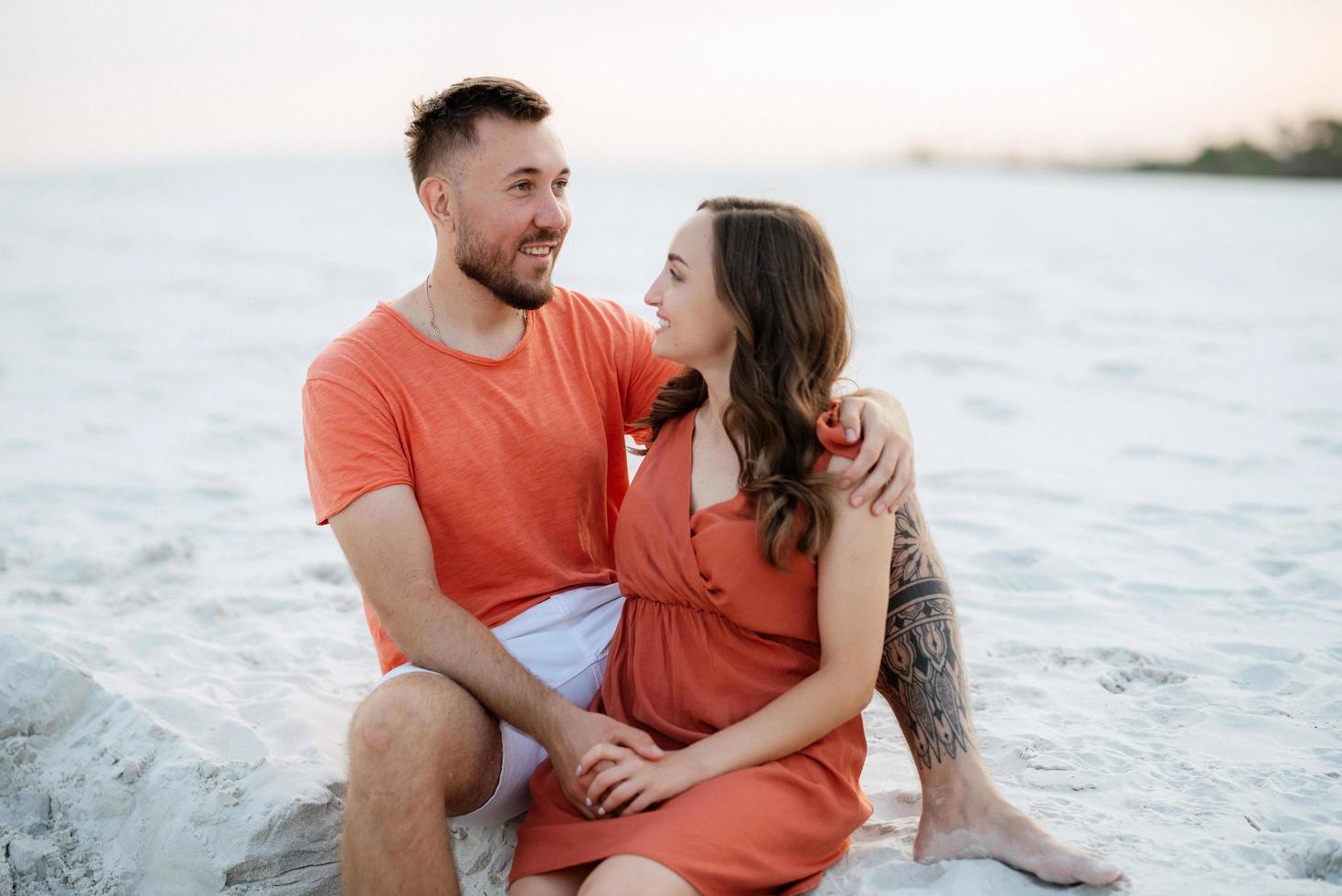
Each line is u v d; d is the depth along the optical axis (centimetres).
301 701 308
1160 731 283
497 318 264
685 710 230
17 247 1755
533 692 227
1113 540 442
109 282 1370
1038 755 270
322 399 246
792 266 220
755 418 218
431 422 252
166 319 1109
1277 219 2361
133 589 411
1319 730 280
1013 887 215
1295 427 635
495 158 248
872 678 221
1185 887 212
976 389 765
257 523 500
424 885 213
